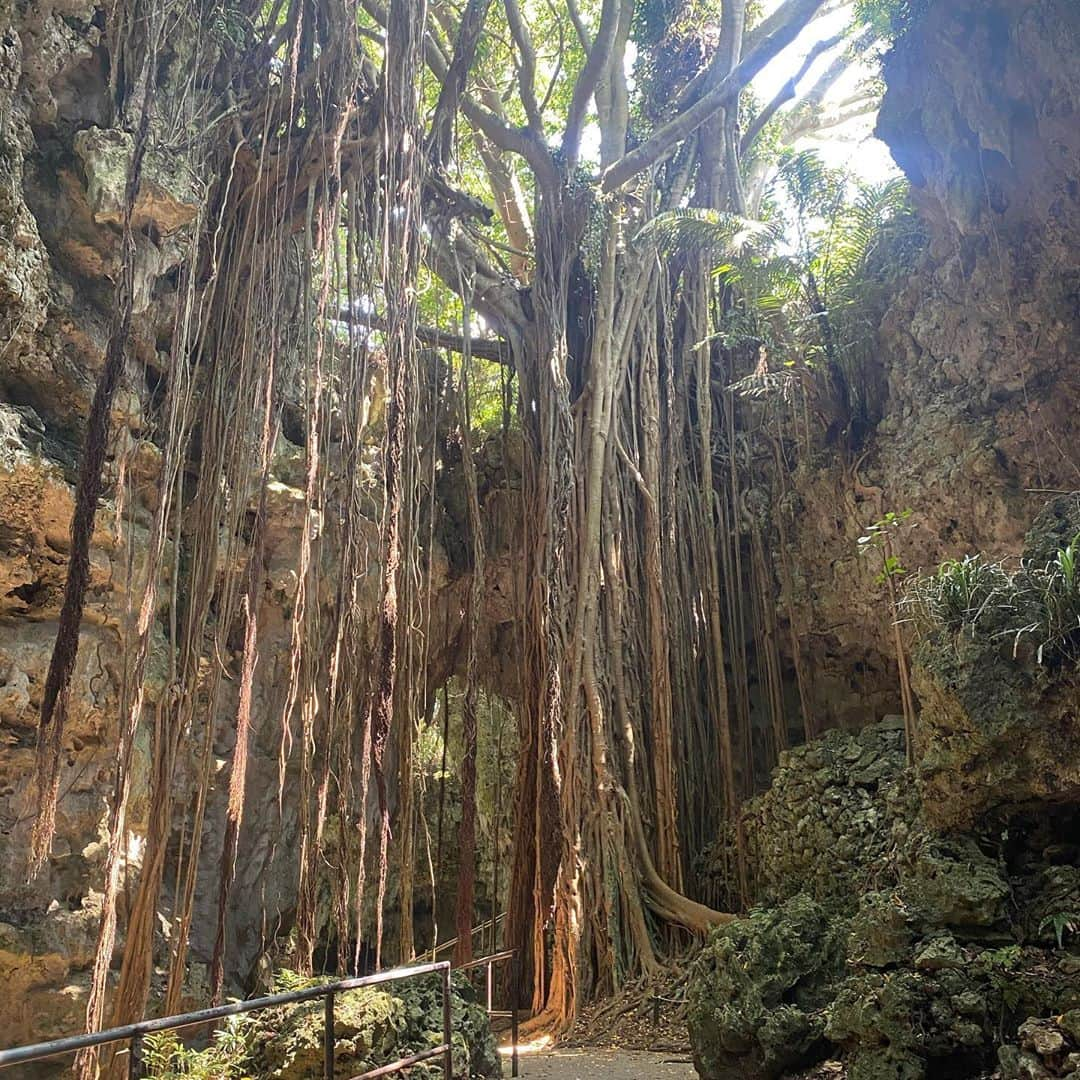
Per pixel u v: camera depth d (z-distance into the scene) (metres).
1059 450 7.14
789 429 10.05
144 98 5.61
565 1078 5.72
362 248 6.66
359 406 6.43
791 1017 4.74
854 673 9.74
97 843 6.79
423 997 4.35
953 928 4.38
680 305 10.57
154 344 7.40
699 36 11.27
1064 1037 3.51
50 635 6.65
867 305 8.84
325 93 6.75
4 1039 6.05
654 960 8.06
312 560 7.05
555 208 9.64
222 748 8.57
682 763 9.13
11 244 6.00
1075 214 6.45
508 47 11.03
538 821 8.51
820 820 7.62
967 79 6.71
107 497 6.89
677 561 9.65
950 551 8.12
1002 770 4.62
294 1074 3.62
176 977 5.10
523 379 9.93
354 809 9.39
